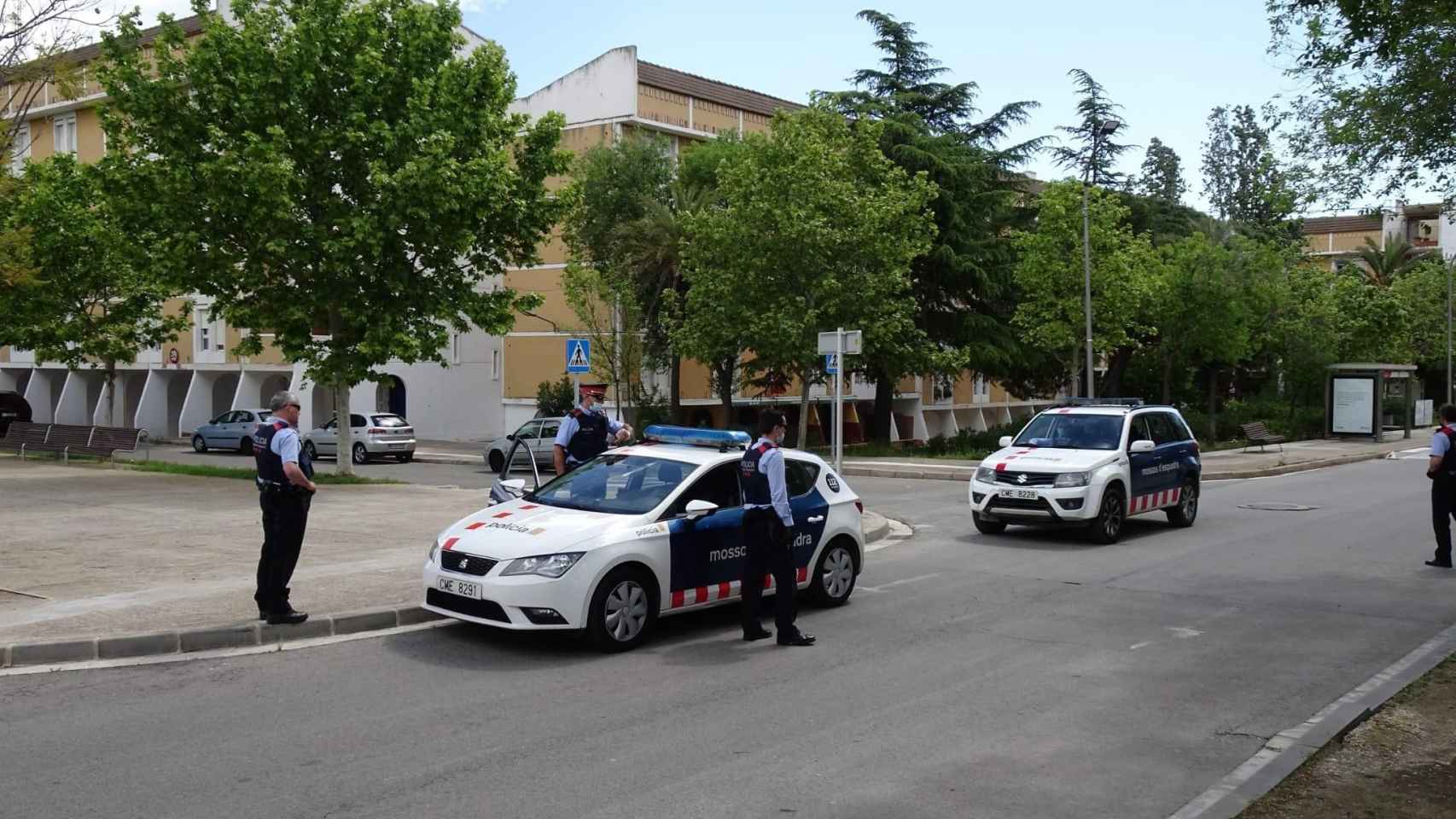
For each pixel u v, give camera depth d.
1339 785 5.56
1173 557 13.75
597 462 9.89
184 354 47.84
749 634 8.94
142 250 21.34
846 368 30.81
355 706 6.95
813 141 28.45
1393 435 44.28
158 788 5.42
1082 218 31.56
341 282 21.62
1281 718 6.90
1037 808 5.34
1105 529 14.83
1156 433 16.38
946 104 37.09
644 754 6.06
